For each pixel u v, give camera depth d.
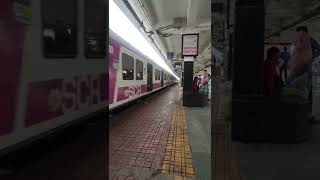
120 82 8.62
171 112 10.10
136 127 7.07
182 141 5.57
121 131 6.50
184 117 8.83
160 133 6.34
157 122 7.87
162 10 10.73
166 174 3.73
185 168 3.97
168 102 14.27
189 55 12.11
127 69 9.60
